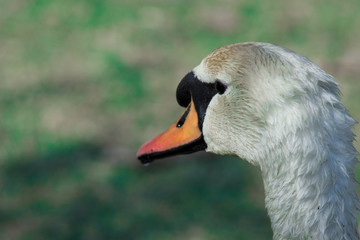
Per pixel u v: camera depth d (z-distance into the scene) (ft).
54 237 30.07
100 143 36.35
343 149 13.69
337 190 13.66
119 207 31.60
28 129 37.65
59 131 37.45
